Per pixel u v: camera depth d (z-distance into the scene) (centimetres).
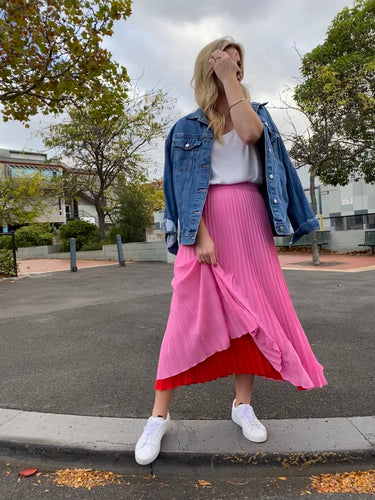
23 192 1538
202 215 177
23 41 712
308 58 1193
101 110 847
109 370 302
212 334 171
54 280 959
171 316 181
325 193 2522
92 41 730
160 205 2273
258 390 254
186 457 177
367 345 345
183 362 173
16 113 855
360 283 711
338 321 434
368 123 1129
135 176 1945
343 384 260
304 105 1077
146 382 274
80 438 192
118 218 1903
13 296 717
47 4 685
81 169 1973
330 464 176
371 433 190
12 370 310
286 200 187
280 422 204
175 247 192
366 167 1466
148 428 181
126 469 180
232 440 187
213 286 172
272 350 164
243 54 179
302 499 156
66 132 1839
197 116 180
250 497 158
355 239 1473
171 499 158
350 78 1078
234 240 175
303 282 751
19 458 190
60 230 2167
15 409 234
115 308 554
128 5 721
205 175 176
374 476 171
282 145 192
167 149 188
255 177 181
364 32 1315
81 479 174
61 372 301
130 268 1205
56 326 459
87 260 1733
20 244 2403
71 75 763
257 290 172
